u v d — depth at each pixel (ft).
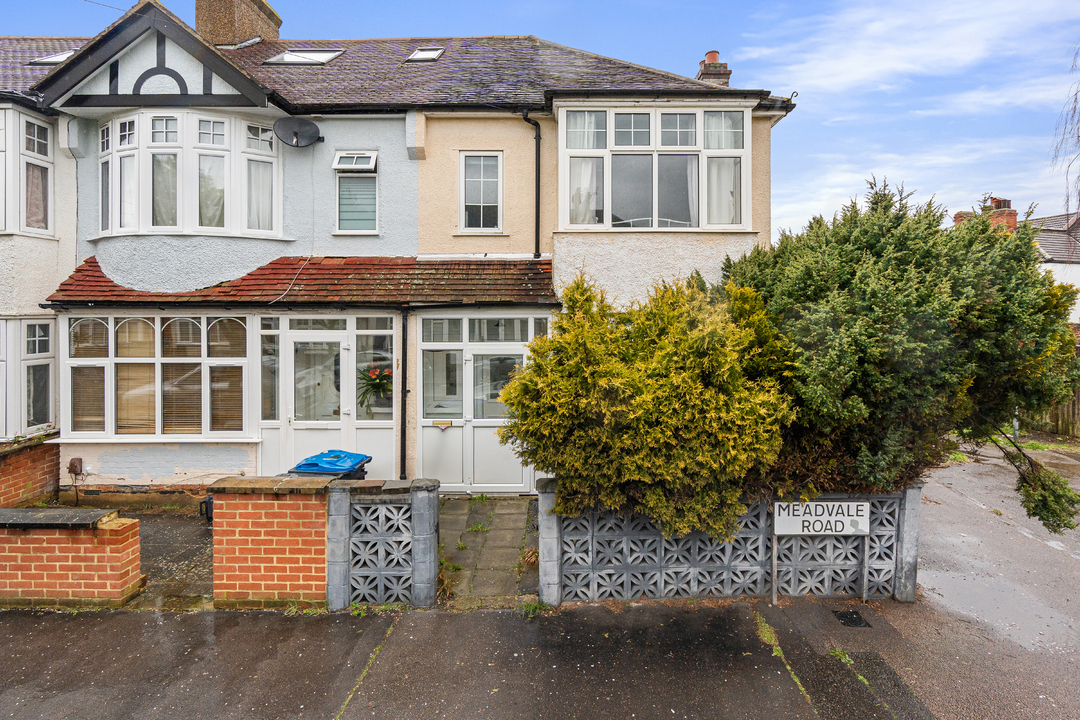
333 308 27.76
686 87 27.50
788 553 17.49
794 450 16.56
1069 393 16.03
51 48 38.58
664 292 18.40
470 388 28.37
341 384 28.35
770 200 29.89
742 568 17.34
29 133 27.96
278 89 31.30
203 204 28.07
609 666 14.14
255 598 16.76
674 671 13.94
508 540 22.40
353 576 16.84
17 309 27.37
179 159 27.55
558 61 35.86
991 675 13.89
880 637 15.44
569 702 12.87
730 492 15.94
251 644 14.98
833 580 17.57
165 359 27.71
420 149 29.81
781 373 15.97
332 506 16.60
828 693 13.19
